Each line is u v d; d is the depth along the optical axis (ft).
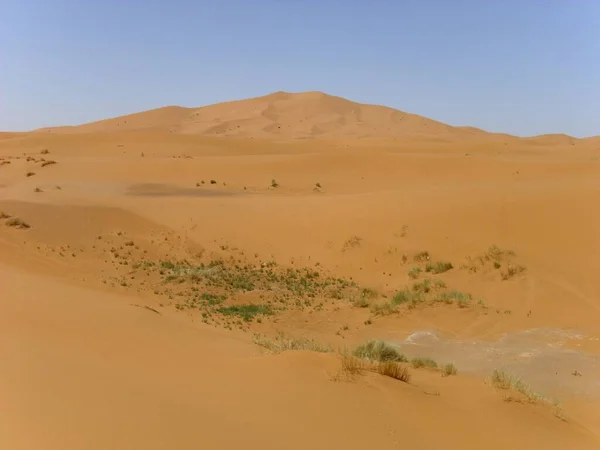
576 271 62.34
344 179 166.91
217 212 102.58
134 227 92.84
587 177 139.74
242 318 56.54
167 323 40.68
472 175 159.43
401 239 78.07
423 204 88.63
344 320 57.31
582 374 40.42
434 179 157.58
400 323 54.75
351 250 79.66
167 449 15.02
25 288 44.45
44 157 208.03
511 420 24.91
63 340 27.17
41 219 87.92
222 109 517.55
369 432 20.04
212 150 240.94
